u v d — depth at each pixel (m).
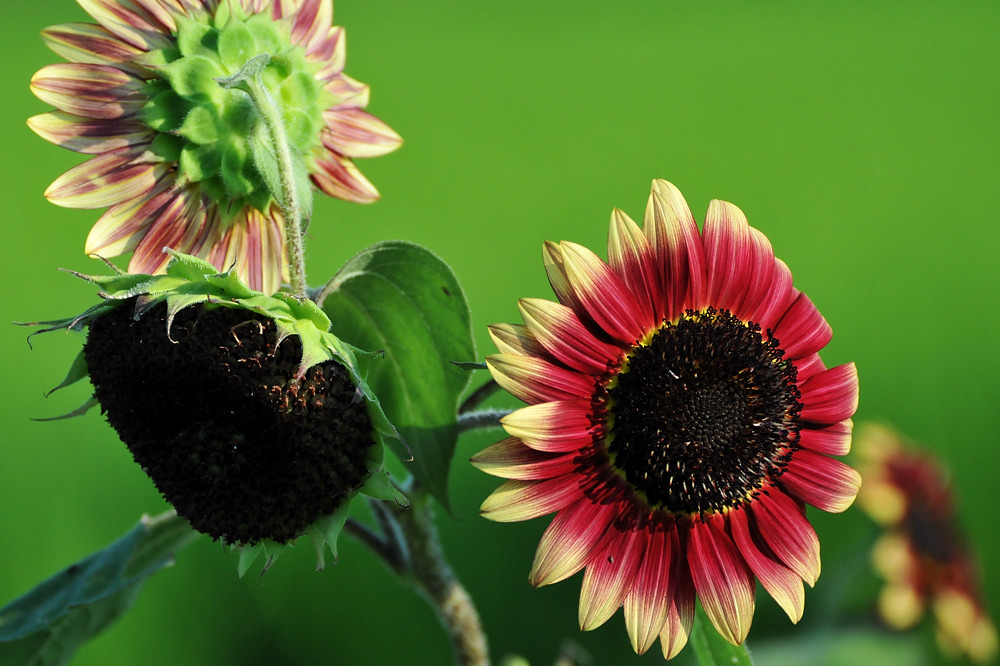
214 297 1.01
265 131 1.04
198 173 1.04
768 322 1.06
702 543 1.04
